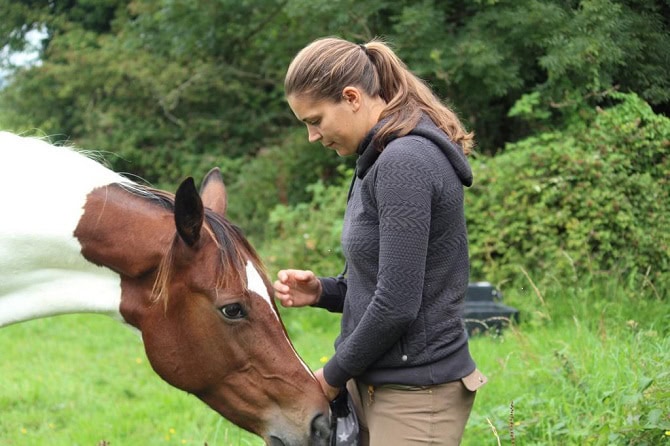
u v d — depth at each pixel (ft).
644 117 21.70
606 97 24.04
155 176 42.34
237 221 35.45
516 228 22.67
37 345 22.88
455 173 7.61
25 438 15.40
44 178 8.34
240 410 8.21
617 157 21.88
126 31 42.91
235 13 36.78
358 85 7.63
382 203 7.30
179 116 41.91
